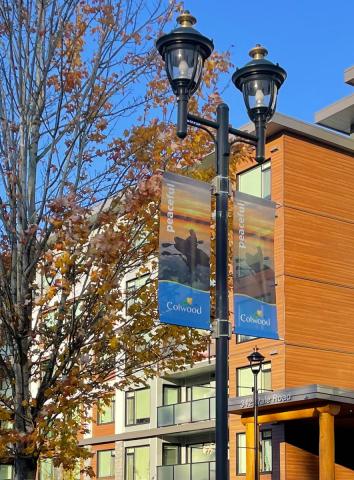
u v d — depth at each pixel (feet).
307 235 104.17
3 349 37.32
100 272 34.94
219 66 41.88
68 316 37.17
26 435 33.91
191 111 40.73
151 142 38.78
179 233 31.60
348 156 111.65
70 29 38.81
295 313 100.12
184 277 31.22
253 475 91.50
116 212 36.42
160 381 126.62
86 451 38.14
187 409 117.70
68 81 38.11
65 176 37.55
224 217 32.07
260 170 108.17
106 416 136.15
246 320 32.63
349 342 103.91
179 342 40.34
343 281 105.91
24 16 38.01
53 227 35.29
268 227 34.71
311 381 98.68
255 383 77.25
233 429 104.37
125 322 38.42
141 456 125.70
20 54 37.91
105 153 38.52
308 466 96.68
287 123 104.78
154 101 40.29
